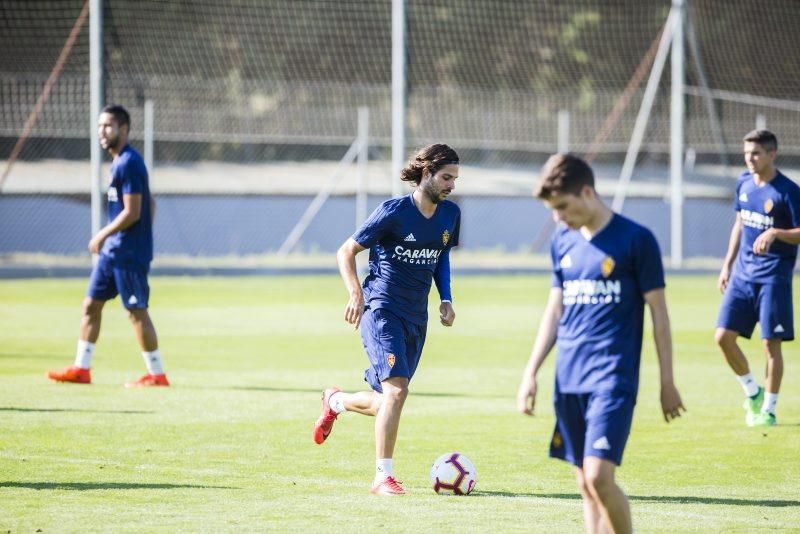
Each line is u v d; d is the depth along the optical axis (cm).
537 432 3011
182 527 1941
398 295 2356
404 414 3288
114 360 4372
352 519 2019
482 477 2447
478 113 11494
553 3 12319
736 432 3030
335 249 10719
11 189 9675
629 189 11225
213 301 6712
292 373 4097
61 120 10088
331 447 2769
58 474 2383
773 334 3108
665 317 1680
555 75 12156
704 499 2236
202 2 11269
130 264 3644
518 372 4228
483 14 12044
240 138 10062
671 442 2884
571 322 1731
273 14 11562
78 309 6150
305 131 11400
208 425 3036
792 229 3078
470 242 11025
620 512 1644
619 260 1688
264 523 1978
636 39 12356
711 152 12088
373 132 11619
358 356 4584
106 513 2034
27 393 3519
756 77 12119
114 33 10531
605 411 1656
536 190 1680
